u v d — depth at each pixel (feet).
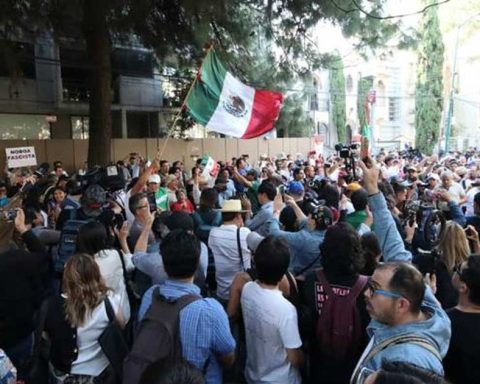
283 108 79.20
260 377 9.23
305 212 17.62
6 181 38.93
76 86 73.87
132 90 78.38
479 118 168.55
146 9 43.09
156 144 74.69
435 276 11.75
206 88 23.98
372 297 6.84
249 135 24.79
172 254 8.05
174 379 4.72
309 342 9.43
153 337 7.52
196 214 16.76
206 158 38.14
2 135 67.41
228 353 7.99
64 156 65.26
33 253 11.57
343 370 8.77
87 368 8.86
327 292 8.89
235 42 48.47
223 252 13.03
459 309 8.18
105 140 45.91
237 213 13.39
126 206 17.44
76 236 12.00
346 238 8.86
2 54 46.88
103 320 8.95
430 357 6.01
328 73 117.91
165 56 51.70
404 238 17.52
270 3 43.45
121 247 12.90
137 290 11.66
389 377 3.99
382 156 59.00
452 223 11.94
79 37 47.83
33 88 68.13
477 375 7.77
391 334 6.53
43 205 21.44
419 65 114.62
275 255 9.04
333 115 119.85
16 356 10.69
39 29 44.32
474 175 36.73
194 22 44.45
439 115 113.09
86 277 8.93
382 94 137.28
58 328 8.91
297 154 91.20
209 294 14.23
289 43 46.52
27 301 10.91
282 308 8.98
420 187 28.94
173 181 26.45
